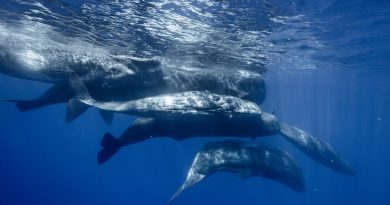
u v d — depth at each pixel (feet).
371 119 308.19
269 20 47.06
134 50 60.23
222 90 38.99
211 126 31.27
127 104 27.20
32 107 30.25
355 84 134.82
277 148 36.94
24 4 42.98
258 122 33.73
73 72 32.42
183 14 43.55
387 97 169.68
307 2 41.42
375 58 80.74
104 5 40.96
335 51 70.79
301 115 326.24
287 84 135.44
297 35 56.03
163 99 27.73
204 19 45.55
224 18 45.29
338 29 53.98
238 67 75.56
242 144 34.47
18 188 232.12
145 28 49.26
